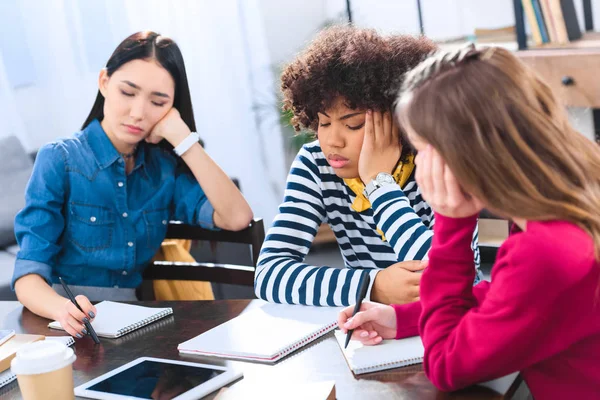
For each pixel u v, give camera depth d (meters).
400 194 1.39
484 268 1.60
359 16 3.98
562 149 0.83
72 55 3.56
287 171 4.06
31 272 1.60
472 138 0.82
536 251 0.81
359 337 1.13
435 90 0.85
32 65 3.50
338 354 1.11
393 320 1.13
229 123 3.97
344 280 1.32
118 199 1.81
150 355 1.17
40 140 3.55
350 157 1.44
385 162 1.42
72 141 1.81
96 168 1.79
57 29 3.52
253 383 1.03
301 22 4.07
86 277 1.82
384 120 1.40
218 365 1.10
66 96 3.58
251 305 1.38
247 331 1.22
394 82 1.35
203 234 1.86
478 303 1.00
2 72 3.44
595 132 2.83
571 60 2.75
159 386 1.02
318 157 1.55
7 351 1.15
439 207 0.92
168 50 1.78
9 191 3.15
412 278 1.27
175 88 1.82
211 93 3.91
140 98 1.75
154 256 1.96
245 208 1.81
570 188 0.83
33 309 1.47
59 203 1.76
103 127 1.82
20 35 3.46
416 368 1.03
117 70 1.75
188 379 1.04
